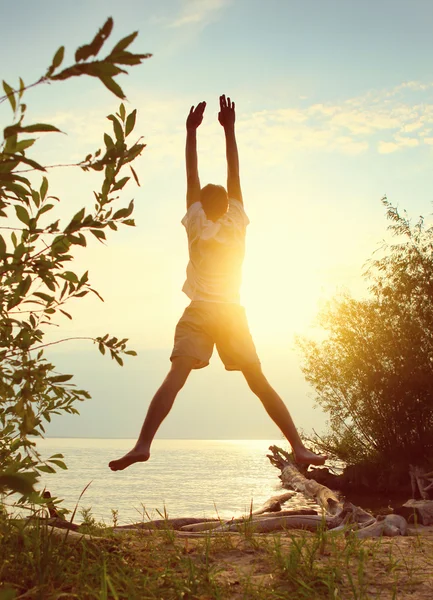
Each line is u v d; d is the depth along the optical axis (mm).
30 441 3525
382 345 21188
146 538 4020
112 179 2904
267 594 2988
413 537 4543
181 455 87000
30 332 3168
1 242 2828
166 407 3748
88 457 61938
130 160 2707
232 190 4367
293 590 3086
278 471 40156
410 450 20953
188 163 4309
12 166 2143
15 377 2967
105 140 2658
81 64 1809
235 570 3406
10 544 3328
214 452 109875
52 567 3080
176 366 3898
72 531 3865
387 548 4039
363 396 21609
